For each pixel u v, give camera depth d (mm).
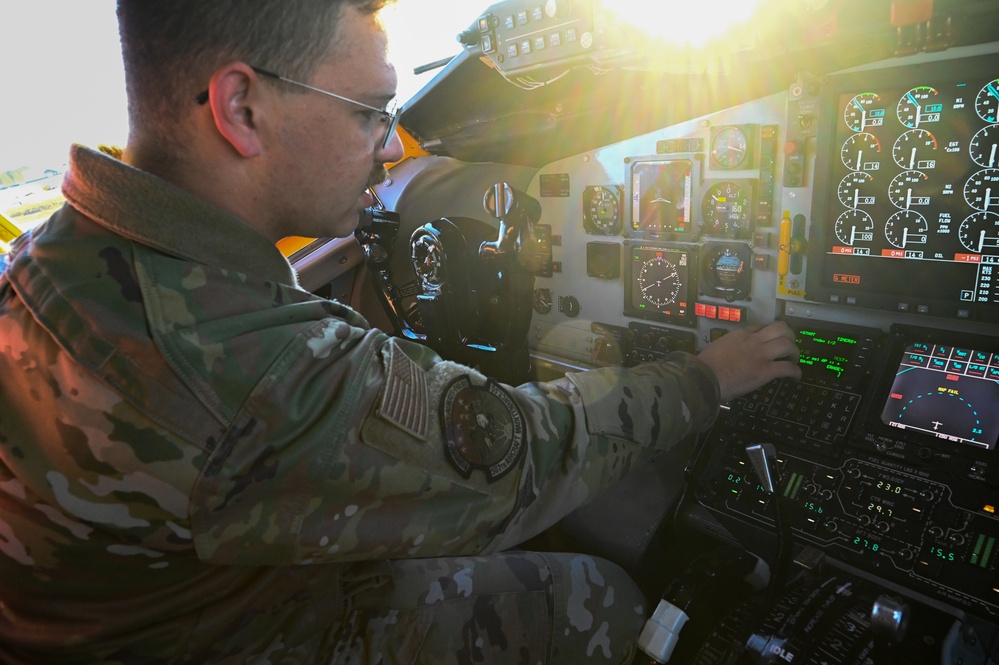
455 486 863
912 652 1238
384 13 852
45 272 750
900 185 1454
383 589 1150
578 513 1868
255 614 952
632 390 1081
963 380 1413
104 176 769
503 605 1197
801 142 1577
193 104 764
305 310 847
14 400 738
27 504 741
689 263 1879
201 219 793
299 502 778
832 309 1668
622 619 1276
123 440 704
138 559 781
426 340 2119
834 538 1392
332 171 869
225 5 715
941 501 1331
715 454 1631
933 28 1183
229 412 731
